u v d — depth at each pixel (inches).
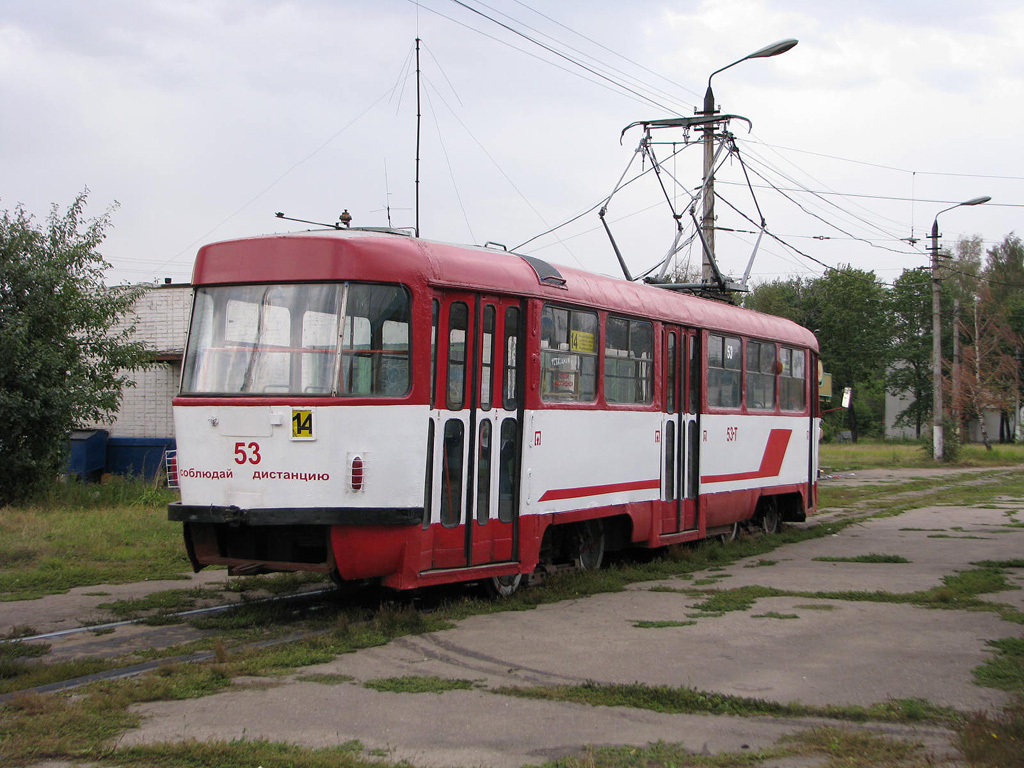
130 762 207.2
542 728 236.5
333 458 346.9
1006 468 1593.3
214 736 225.8
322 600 403.9
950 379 2162.9
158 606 387.2
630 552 575.5
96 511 679.1
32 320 698.2
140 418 952.3
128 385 765.9
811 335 743.1
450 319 378.3
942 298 2849.4
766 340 658.8
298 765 204.8
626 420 490.0
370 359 354.9
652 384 518.6
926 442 1770.4
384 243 364.2
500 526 403.2
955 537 655.8
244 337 366.0
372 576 355.9
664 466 527.8
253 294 366.6
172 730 231.5
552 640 332.5
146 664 295.9
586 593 426.6
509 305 407.8
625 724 240.4
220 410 360.2
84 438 920.9
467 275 385.4
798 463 713.0
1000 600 404.5
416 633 340.5
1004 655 303.9
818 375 756.6
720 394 593.9
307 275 358.9
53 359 689.0
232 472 358.0
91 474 926.4
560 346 439.2
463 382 383.9
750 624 358.9
